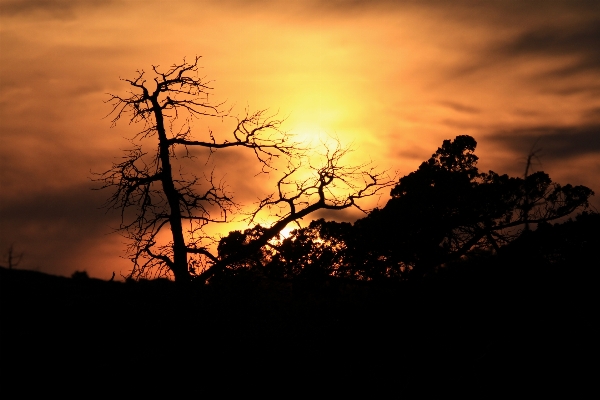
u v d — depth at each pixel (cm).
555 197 3152
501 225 3166
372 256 3119
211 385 2566
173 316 2858
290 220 2891
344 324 2959
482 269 2939
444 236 3131
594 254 2838
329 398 2498
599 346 2455
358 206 2919
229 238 2945
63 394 2450
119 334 2820
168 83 2808
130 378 2564
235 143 2859
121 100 2809
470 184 3228
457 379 2466
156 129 2823
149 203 2778
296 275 3047
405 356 2669
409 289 2994
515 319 2645
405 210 3148
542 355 2475
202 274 2845
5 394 2414
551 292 2719
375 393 2502
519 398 2339
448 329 2745
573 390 2333
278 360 2711
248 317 2933
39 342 2714
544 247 2908
